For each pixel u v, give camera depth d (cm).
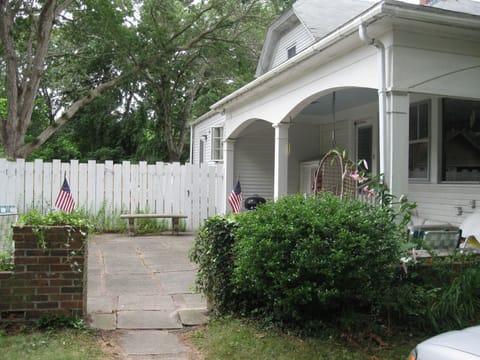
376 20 569
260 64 1586
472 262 528
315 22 1177
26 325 445
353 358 402
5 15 1555
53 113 3306
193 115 2983
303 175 1346
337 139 1251
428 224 759
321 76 765
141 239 1087
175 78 2609
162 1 2169
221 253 507
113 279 666
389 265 460
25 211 1132
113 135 2897
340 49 686
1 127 1612
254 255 443
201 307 536
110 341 434
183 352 417
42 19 1609
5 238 556
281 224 441
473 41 623
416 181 891
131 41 2070
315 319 464
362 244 421
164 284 640
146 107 2784
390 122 589
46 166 1154
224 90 2847
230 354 408
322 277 433
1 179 1122
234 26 2372
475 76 626
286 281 431
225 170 1284
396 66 588
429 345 277
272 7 2255
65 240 456
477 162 768
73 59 2559
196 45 2359
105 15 1897
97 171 1195
